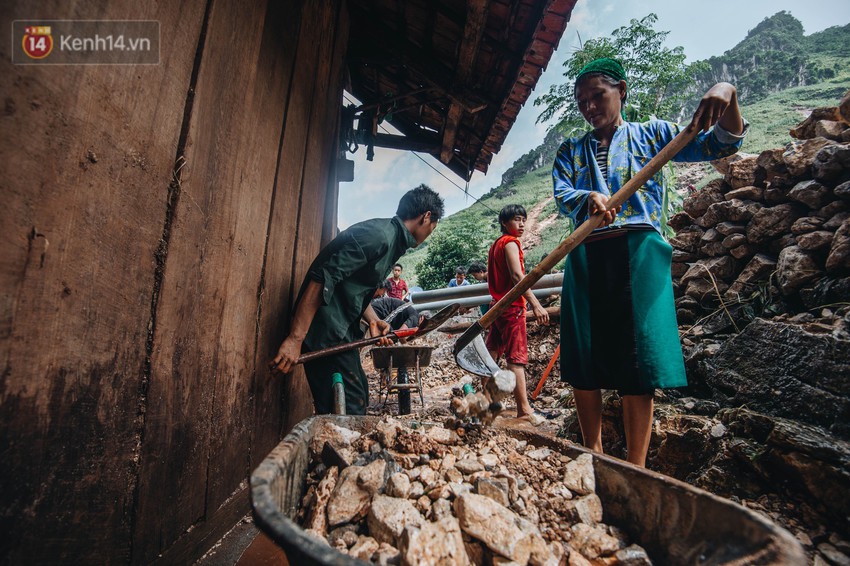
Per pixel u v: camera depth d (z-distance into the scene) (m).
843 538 1.64
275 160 2.52
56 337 1.01
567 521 1.26
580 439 3.05
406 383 4.28
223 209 1.86
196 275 1.64
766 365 2.21
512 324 3.76
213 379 1.83
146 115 1.31
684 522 1.07
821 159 2.68
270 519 0.79
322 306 2.65
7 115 0.88
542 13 3.88
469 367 2.31
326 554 0.69
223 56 1.78
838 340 1.91
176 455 1.53
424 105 6.53
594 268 2.08
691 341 2.95
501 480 1.31
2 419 0.88
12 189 0.89
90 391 1.12
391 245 2.68
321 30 3.53
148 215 1.34
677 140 1.76
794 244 2.79
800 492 1.82
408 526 1.02
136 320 1.31
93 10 1.09
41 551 0.96
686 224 3.72
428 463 1.42
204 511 1.76
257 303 2.34
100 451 1.16
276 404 2.76
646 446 1.95
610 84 2.14
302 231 3.15
